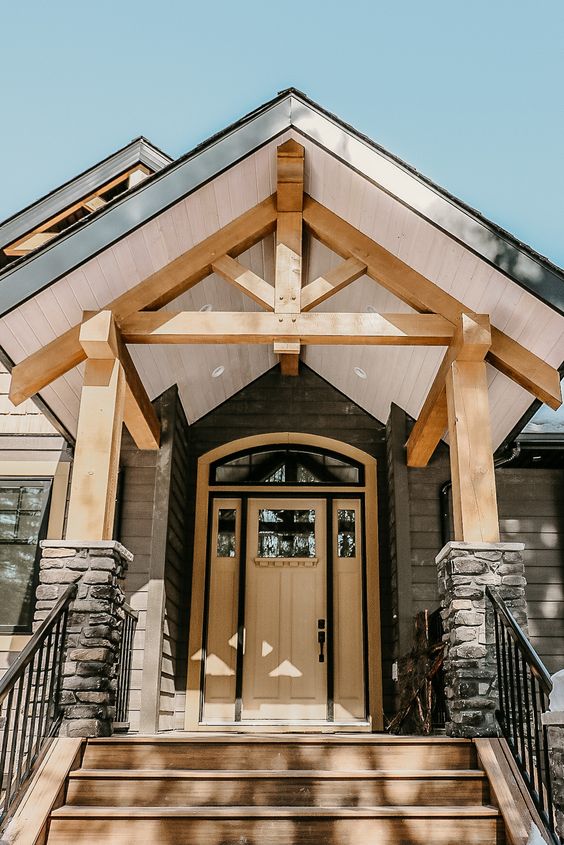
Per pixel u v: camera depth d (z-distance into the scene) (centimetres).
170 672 644
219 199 504
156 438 629
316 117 493
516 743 399
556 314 468
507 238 469
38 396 553
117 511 660
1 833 340
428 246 491
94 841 356
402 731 571
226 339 504
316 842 360
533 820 354
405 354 602
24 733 371
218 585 712
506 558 445
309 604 709
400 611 641
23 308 476
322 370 748
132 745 408
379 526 714
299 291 510
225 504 735
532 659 367
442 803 384
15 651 629
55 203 697
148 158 711
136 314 504
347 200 511
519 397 550
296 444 746
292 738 416
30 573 654
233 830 362
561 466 682
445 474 683
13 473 678
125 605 562
